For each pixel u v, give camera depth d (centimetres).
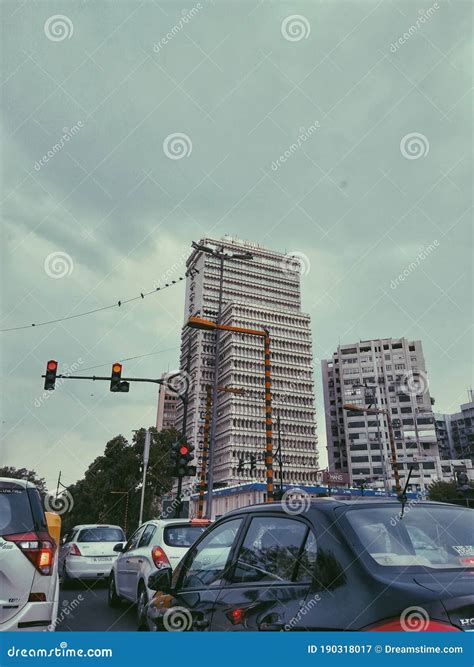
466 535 258
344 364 11238
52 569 395
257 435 10381
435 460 8912
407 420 9994
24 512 404
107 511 4897
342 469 11056
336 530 235
